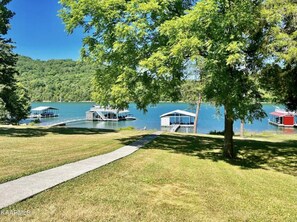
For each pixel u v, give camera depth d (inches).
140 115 4421.8
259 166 598.2
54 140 771.4
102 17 633.6
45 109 3944.4
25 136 854.5
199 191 377.1
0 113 2143.2
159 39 603.8
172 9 626.2
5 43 1015.0
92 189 346.3
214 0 510.0
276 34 553.6
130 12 601.0
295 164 631.8
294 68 632.4
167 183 402.0
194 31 524.4
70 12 683.4
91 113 3503.9
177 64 569.0
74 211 277.9
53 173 405.4
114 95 668.1
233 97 533.0
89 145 696.4
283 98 748.6
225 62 526.6
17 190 323.0
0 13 941.2
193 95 1224.2
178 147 756.6
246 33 583.2
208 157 647.1
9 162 455.8
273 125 3090.6
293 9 533.6
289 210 332.5
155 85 642.2
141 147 706.8
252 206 336.2
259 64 604.7
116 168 462.3
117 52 636.1
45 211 272.8
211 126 2871.6
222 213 306.0
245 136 1438.2
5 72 1043.3
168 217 282.8
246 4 529.7
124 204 306.3
